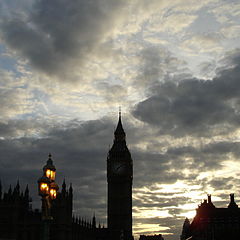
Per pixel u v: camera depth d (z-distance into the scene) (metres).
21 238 113.62
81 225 148.12
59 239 117.44
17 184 118.38
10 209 113.06
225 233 175.38
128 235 196.38
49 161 34.66
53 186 34.09
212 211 193.75
